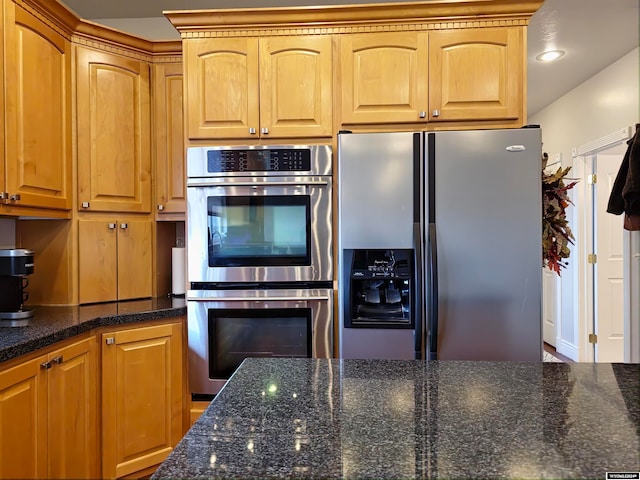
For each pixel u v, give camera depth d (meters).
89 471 1.77
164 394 1.98
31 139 1.84
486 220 1.79
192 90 2.05
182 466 0.61
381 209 1.83
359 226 1.83
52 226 2.09
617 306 3.69
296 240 1.95
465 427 0.73
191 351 1.98
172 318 2.02
